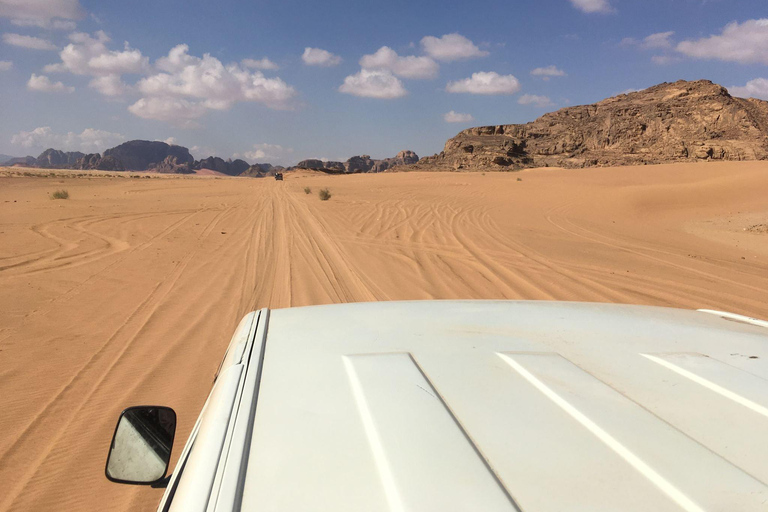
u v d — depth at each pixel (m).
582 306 2.52
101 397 4.37
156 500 3.14
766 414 1.34
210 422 1.28
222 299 7.56
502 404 1.36
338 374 1.54
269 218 18.00
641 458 1.11
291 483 1.02
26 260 9.77
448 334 1.95
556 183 47.94
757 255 13.88
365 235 14.30
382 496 0.98
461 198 29.55
